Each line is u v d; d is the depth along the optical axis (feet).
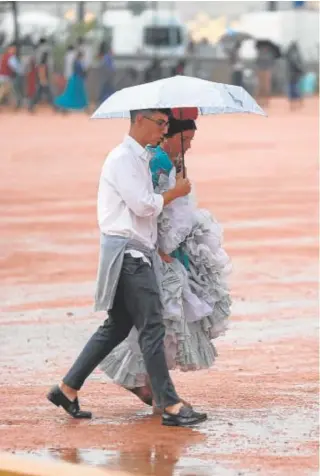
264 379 71.10
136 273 58.54
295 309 92.17
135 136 58.85
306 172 189.57
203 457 55.52
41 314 90.68
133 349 61.16
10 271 108.58
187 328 59.77
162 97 57.67
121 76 390.63
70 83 341.21
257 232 129.49
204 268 60.70
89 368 61.46
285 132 274.16
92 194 163.22
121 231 58.59
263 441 58.13
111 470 53.47
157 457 55.47
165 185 60.49
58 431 59.93
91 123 310.24
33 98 360.89
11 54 374.63
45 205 152.05
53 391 62.13
